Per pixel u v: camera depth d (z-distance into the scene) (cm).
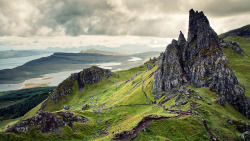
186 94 14362
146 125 10681
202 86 16238
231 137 9669
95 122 16638
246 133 9869
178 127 10338
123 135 10162
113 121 16662
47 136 12962
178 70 18738
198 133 9769
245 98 14812
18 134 12631
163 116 11512
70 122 15150
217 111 11981
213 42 18125
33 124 13538
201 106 12200
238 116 12825
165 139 9344
